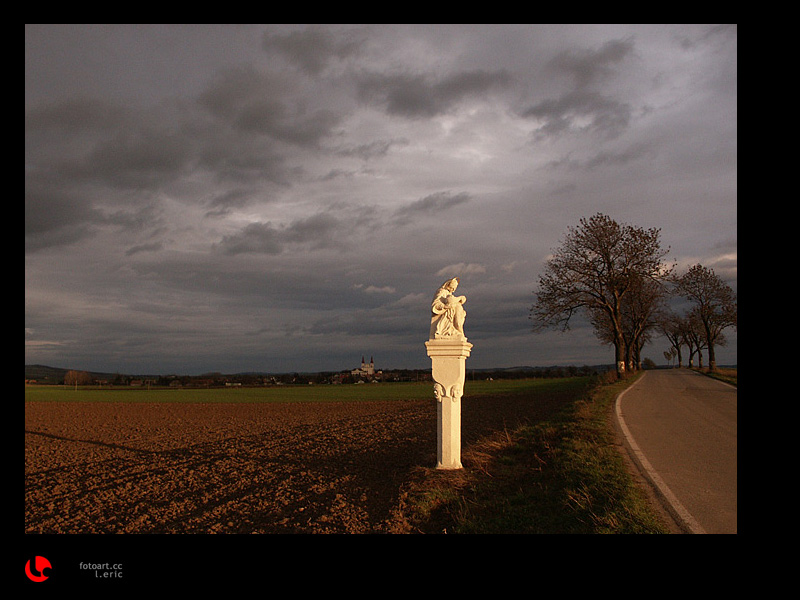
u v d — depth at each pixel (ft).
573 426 53.26
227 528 32.04
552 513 29.40
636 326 191.01
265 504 37.04
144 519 34.94
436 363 42.93
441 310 42.98
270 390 246.68
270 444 69.62
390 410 121.49
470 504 33.19
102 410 139.33
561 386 168.04
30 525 34.42
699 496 29.01
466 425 76.59
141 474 50.98
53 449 69.97
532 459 44.27
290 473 48.24
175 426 98.68
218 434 84.23
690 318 258.16
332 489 40.50
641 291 153.69
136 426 99.66
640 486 31.22
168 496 41.24
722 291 209.05
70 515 36.76
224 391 242.58
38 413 130.41
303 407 139.54
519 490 34.86
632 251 138.72
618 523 25.39
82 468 55.52
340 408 132.87
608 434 48.91
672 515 26.43
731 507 27.12
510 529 27.61
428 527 30.30
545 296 144.46
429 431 76.64
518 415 85.92
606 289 143.33
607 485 31.12
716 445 43.60
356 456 56.29
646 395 91.81
